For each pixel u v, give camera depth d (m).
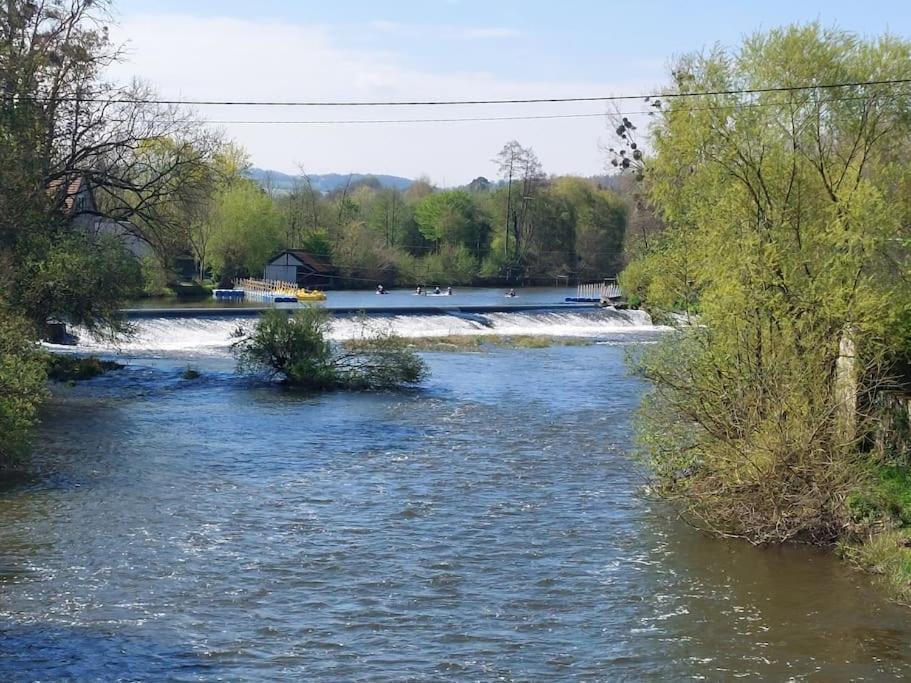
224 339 51.22
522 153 124.75
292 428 29.23
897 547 16.59
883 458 18.95
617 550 17.95
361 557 17.47
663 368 19.91
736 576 16.58
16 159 32.91
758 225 19.17
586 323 66.06
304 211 126.69
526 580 16.41
